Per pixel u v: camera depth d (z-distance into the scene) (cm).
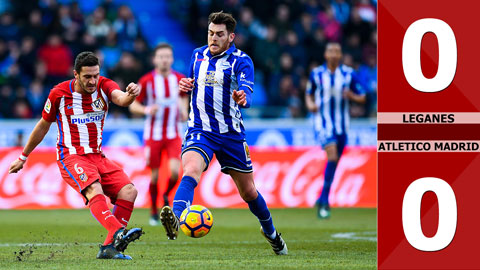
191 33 6912
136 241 2727
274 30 6119
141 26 7000
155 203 3659
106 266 1841
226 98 2034
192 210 1866
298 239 2811
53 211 4394
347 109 4006
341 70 3978
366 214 4234
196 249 2420
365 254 2216
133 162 4609
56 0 6166
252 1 6588
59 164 2061
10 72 5381
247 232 3145
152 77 3716
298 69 6031
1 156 4522
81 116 2042
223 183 4691
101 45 5869
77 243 2622
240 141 2053
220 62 2038
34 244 2619
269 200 4722
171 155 3675
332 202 4778
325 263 1936
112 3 6138
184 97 3766
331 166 3962
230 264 1892
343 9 6731
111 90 2036
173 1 7206
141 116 5388
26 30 5653
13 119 5244
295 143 4775
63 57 5531
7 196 4512
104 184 2083
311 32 6247
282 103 5872
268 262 1956
